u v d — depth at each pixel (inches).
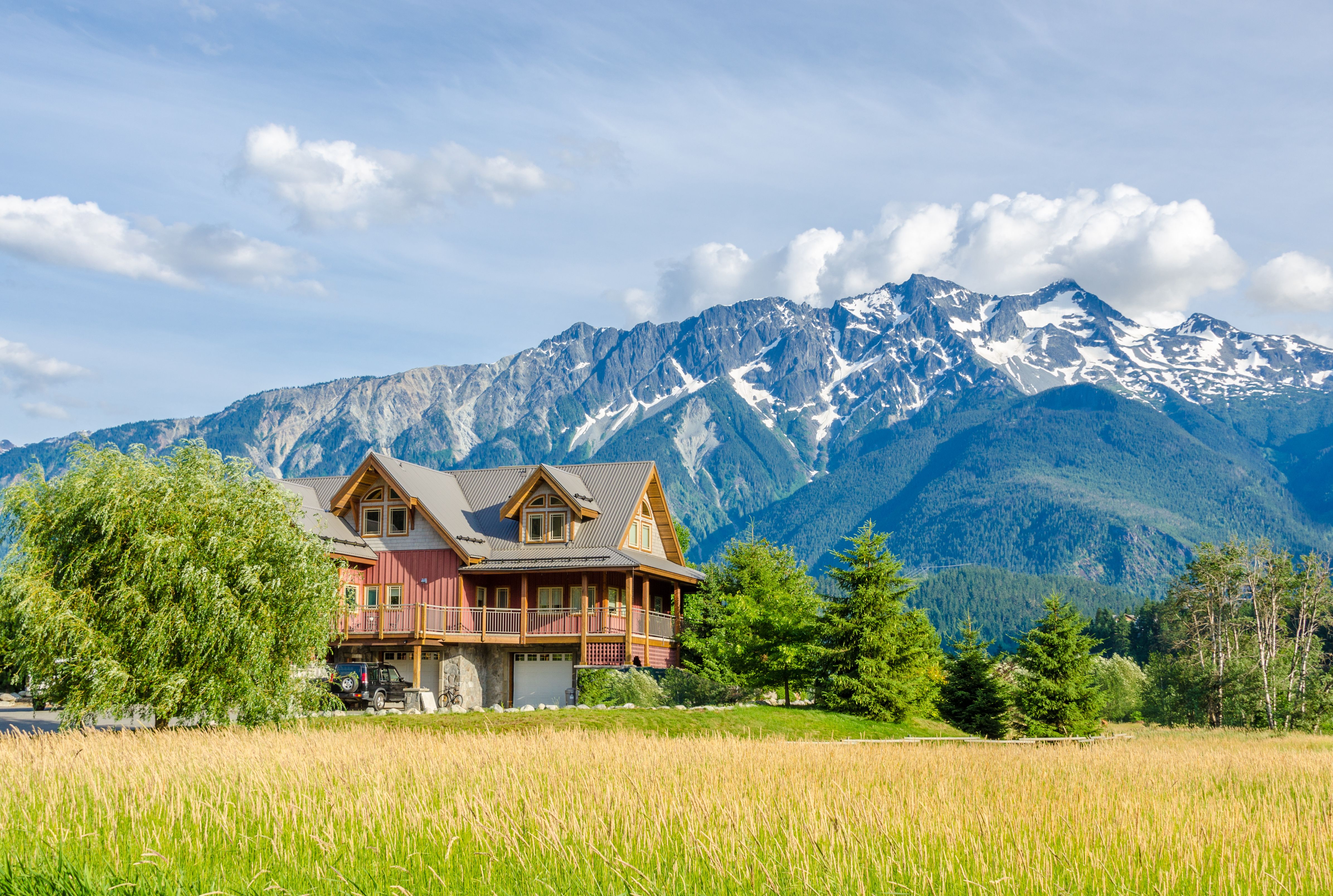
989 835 481.1
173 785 610.5
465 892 401.7
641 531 1945.1
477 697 1807.3
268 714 1049.5
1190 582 3110.2
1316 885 418.6
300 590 1069.8
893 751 961.5
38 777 648.4
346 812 526.9
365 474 1859.0
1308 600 2792.8
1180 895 405.4
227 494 1068.5
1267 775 869.2
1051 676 1834.4
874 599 1609.3
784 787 629.3
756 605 1724.9
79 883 401.7
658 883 416.8
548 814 486.6
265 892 398.0
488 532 1903.3
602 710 1360.7
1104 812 563.5
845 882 414.6
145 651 976.3
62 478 1019.9
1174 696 2792.8
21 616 953.5
